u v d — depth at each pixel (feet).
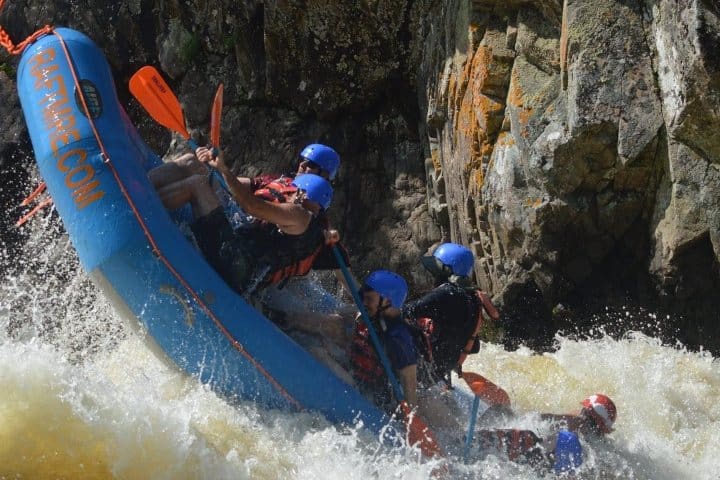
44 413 17.66
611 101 29.32
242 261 20.97
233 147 41.50
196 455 18.57
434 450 21.36
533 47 31.17
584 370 29.35
